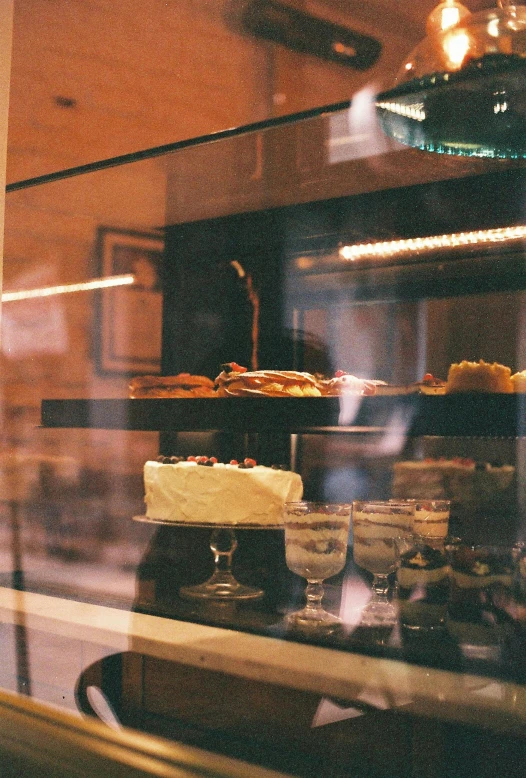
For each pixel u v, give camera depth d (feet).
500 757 2.72
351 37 5.02
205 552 5.17
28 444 5.07
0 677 3.87
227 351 7.47
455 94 3.93
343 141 4.61
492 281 5.86
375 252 6.43
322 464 6.27
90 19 4.86
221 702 3.29
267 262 7.14
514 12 3.80
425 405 3.43
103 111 5.18
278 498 5.05
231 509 5.02
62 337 7.89
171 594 4.42
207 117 5.57
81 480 6.51
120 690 3.59
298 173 5.53
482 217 5.75
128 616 3.96
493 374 3.72
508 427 3.19
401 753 2.87
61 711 3.53
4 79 4.42
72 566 5.03
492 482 5.38
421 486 5.73
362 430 3.64
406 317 6.34
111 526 5.46
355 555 4.16
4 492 4.92
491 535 5.35
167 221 7.41
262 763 3.01
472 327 6.00
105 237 7.22
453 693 2.83
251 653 3.29
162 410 4.43
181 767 3.12
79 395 8.20
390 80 4.22
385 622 3.67
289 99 5.37
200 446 6.97
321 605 4.05
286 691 3.14
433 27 3.99
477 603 3.72
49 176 4.97
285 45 5.27
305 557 3.99
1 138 4.44
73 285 7.27
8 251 4.98
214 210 6.99
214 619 3.85
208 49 5.45
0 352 4.85
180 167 5.16
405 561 3.87
